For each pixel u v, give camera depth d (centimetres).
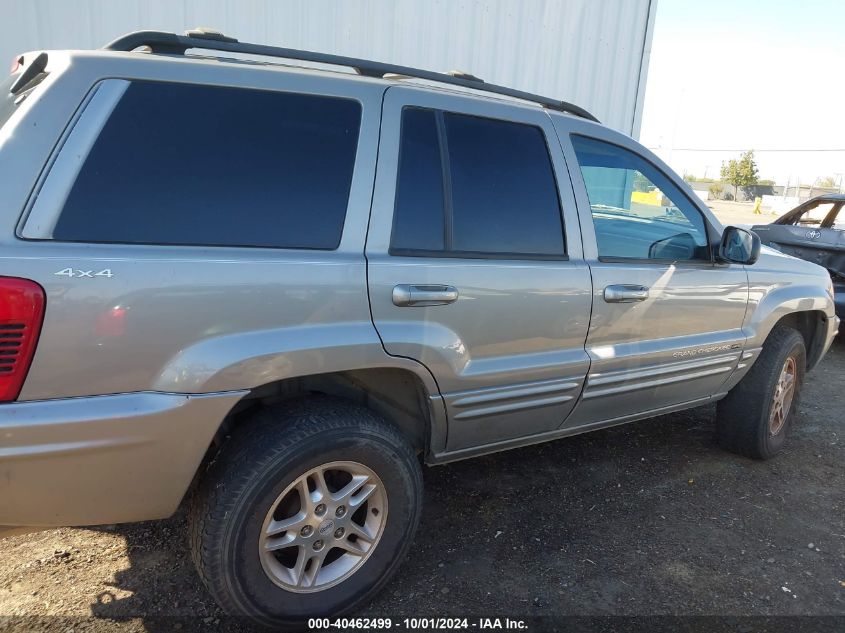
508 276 249
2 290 160
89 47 449
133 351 178
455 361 239
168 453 188
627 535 298
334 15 536
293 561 232
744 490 350
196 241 191
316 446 208
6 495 171
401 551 240
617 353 291
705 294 323
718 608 249
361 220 220
